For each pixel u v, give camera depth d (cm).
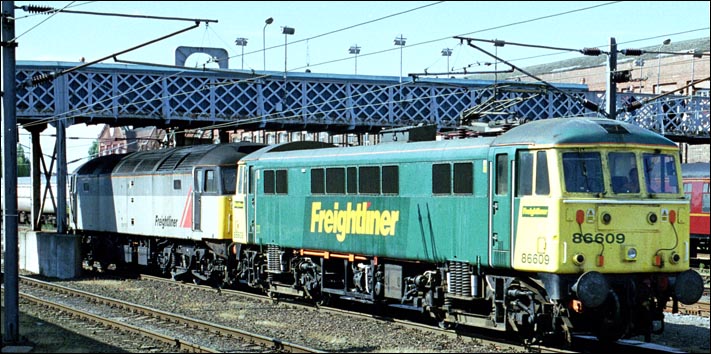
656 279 1579
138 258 3209
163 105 3750
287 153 2311
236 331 1777
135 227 3183
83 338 1791
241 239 2502
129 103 3581
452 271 1762
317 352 1534
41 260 3325
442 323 1847
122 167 3303
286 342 1636
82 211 3641
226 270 2644
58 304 2261
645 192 1573
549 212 1528
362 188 2009
